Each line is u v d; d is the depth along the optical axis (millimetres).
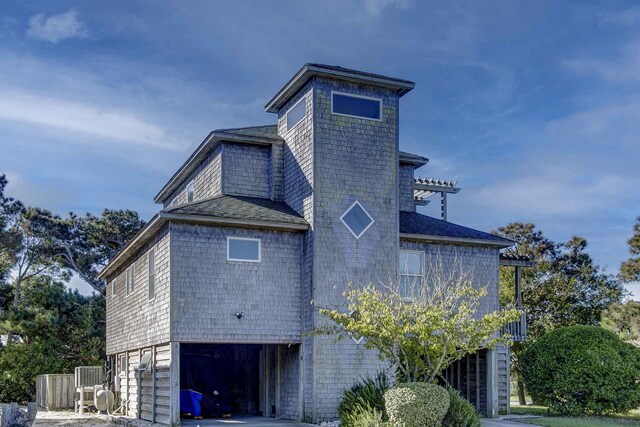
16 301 35469
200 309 16422
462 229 20703
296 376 17578
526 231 35188
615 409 19625
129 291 21359
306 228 17672
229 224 16984
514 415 20094
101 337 33062
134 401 19766
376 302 13945
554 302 32562
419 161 22219
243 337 16781
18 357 29234
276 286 17406
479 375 20453
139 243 19453
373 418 13328
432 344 13367
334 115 18094
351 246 17734
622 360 19750
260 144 19828
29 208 38562
